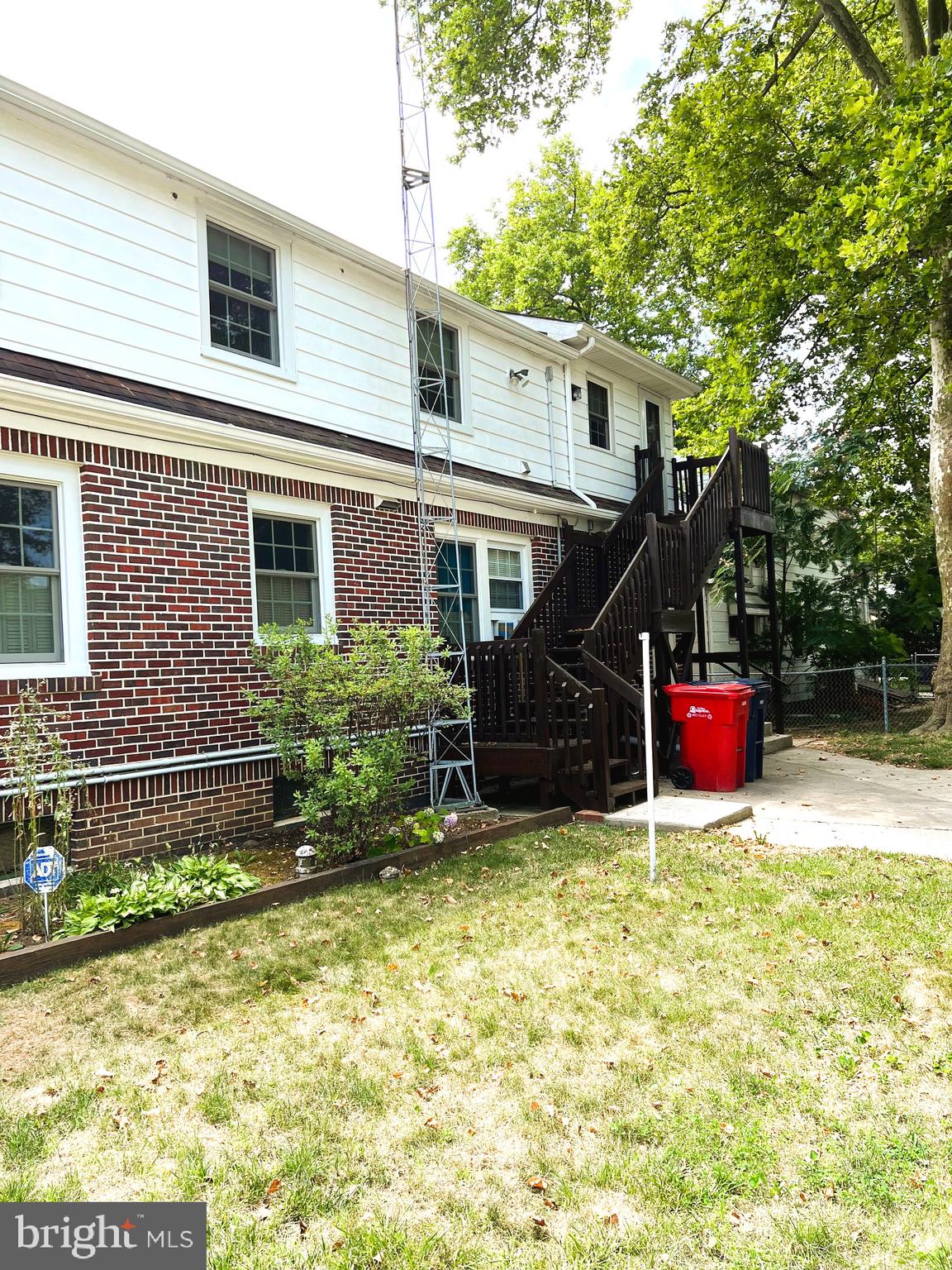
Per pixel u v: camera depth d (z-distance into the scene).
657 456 15.05
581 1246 2.34
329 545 8.51
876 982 3.99
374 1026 3.80
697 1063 3.35
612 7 15.05
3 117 6.45
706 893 5.47
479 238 32.03
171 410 6.95
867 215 9.88
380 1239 2.39
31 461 6.11
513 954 4.58
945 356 13.40
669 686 9.81
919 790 9.25
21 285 6.47
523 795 9.62
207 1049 3.63
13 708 5.81
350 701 6.84
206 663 7.15
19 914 5.23
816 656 20.98
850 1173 2.61
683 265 17.59
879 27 15.47
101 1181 2.71
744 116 13.91
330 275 9.38
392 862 6.46
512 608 11.54
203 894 5.48
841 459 19.16
